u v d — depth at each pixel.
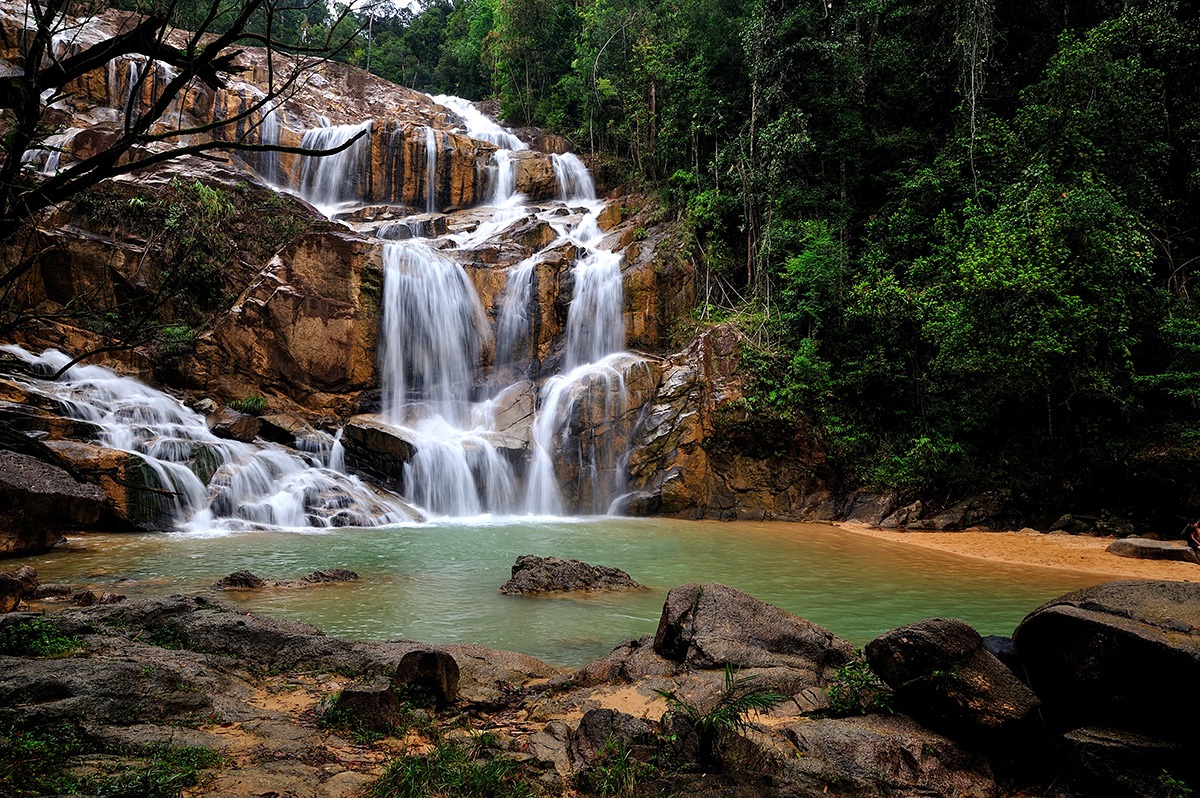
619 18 38.06
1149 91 23.08
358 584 11.72
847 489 22.84
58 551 14.13
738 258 29.97
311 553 14.62
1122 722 4.93
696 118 32.34
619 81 38.28
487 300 27.55
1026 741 5.21
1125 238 19.81
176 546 15.06
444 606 10.43
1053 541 17.84
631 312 27.23
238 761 4.66
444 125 42.09
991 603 11.21
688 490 22.70
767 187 27.78
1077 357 19.42
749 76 30.16
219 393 22.84
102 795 3.79
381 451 21.78
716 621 7.23
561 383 25.03
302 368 24.03
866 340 24.36
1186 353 19.56
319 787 4.32
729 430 23.19
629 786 4.46
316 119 37.00
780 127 27.36
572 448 23.58
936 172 25.52
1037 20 27.39
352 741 5.16
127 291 22.44
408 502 21.36
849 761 4.99
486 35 53.94
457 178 36.06
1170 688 4.71
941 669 5.38
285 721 5.52
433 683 5.91
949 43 27.84
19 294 21.22
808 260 24.80
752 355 24.23
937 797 4.85
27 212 2.29
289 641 7.35
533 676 7.13
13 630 6.51
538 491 23.42
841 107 28.42
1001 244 20.03
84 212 23.19
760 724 5.64
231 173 27.05
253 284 23.89
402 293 25.62
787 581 12.83
